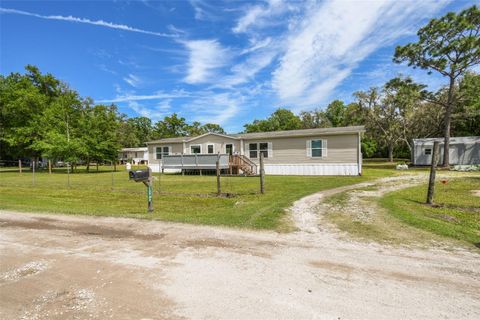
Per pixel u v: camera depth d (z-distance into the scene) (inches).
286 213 266.1
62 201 367.2
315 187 470.3
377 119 1391.5
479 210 274.7
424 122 1283.2
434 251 158.7
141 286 120.0
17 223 236.2
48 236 197.5
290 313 97.0
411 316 94.3
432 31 851.4
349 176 672.4
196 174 839.1
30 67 1312.7
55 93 1393.9
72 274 134.0
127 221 239.0
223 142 869.8
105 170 1219.9
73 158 1039.0
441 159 1026.7
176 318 95.3
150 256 155.8
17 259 154.7
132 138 2477.9
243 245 172.2
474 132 1269.7
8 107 1111.0
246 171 765.9
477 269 133.6
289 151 780.6
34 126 1111.0
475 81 865.5
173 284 121.3
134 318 96.0
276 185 506.6
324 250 161.9
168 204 336.2
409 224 217.6
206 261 146.9
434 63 891.4
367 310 98.4
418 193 388.2
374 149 1759.4
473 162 973.2
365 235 191.3
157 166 976.9
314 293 111.3
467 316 94.1
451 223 223.8
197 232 201.9
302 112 2186.3
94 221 240.5
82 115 1182.9
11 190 494.6
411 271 131.6
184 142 920.9
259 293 112.0
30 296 114.1
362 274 128.8
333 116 2220.7
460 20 813.2
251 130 2433.6
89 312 100.7
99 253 162.2
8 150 1328.7
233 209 291.0
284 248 165.9
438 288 114.6
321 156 740.7
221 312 98.4
